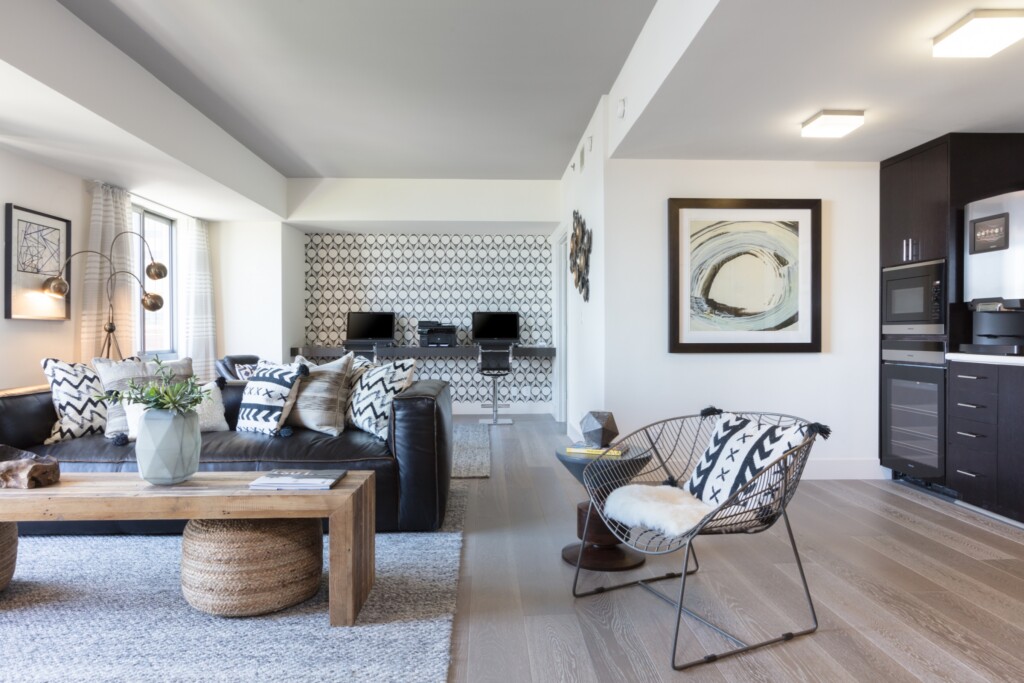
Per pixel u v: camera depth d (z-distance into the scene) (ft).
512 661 5.89
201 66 11.82
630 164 13.07
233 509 6.56
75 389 10.35
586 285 15.19
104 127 11.08
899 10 7.05
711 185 13.11
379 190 20.67
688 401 13.03
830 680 5.55
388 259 23.43
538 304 23.53
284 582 6.84
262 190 18.31
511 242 23.50
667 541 6.94
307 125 15.25
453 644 6.23
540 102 13.61
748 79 9.02
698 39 7.77
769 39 7.78
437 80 12.42
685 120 10.73
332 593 6.54
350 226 21.77
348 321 22.41
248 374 12.80
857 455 13.29
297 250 22.62
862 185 13.24
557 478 13.37
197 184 15.39
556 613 6.91
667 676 5.62
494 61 11.54
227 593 6.64
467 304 23.47
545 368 23.62
